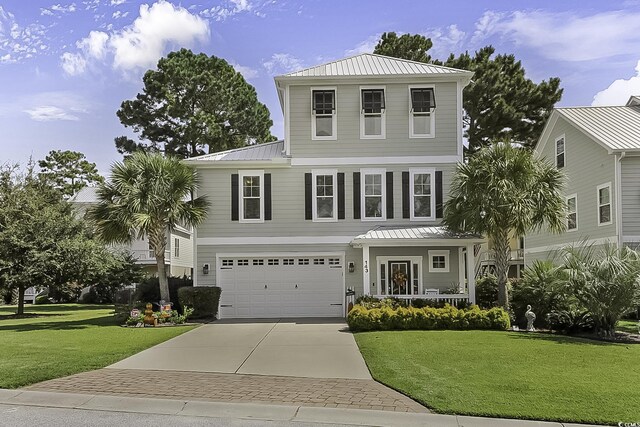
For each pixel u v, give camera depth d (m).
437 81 21.27
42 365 10.64
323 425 7.07
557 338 14.23
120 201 18.61
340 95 21.39
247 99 41.91
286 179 21.28
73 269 24.66
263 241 21.11
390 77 21.12
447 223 18.56
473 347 12.59
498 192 16.53
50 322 20.84
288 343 13.81
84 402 8.09
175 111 38.31
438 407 7.66
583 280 14.79
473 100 33.69
